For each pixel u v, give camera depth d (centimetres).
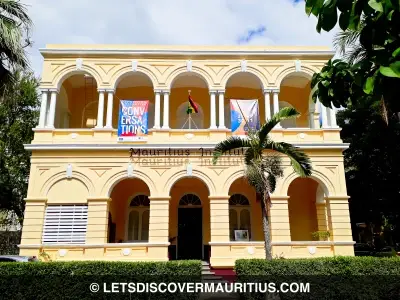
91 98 2173
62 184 1741
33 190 1722
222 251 1684
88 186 1738
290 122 2172
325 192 1788
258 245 1691
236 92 2188
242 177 1794
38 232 1670
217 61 1938
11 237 2650
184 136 1853
